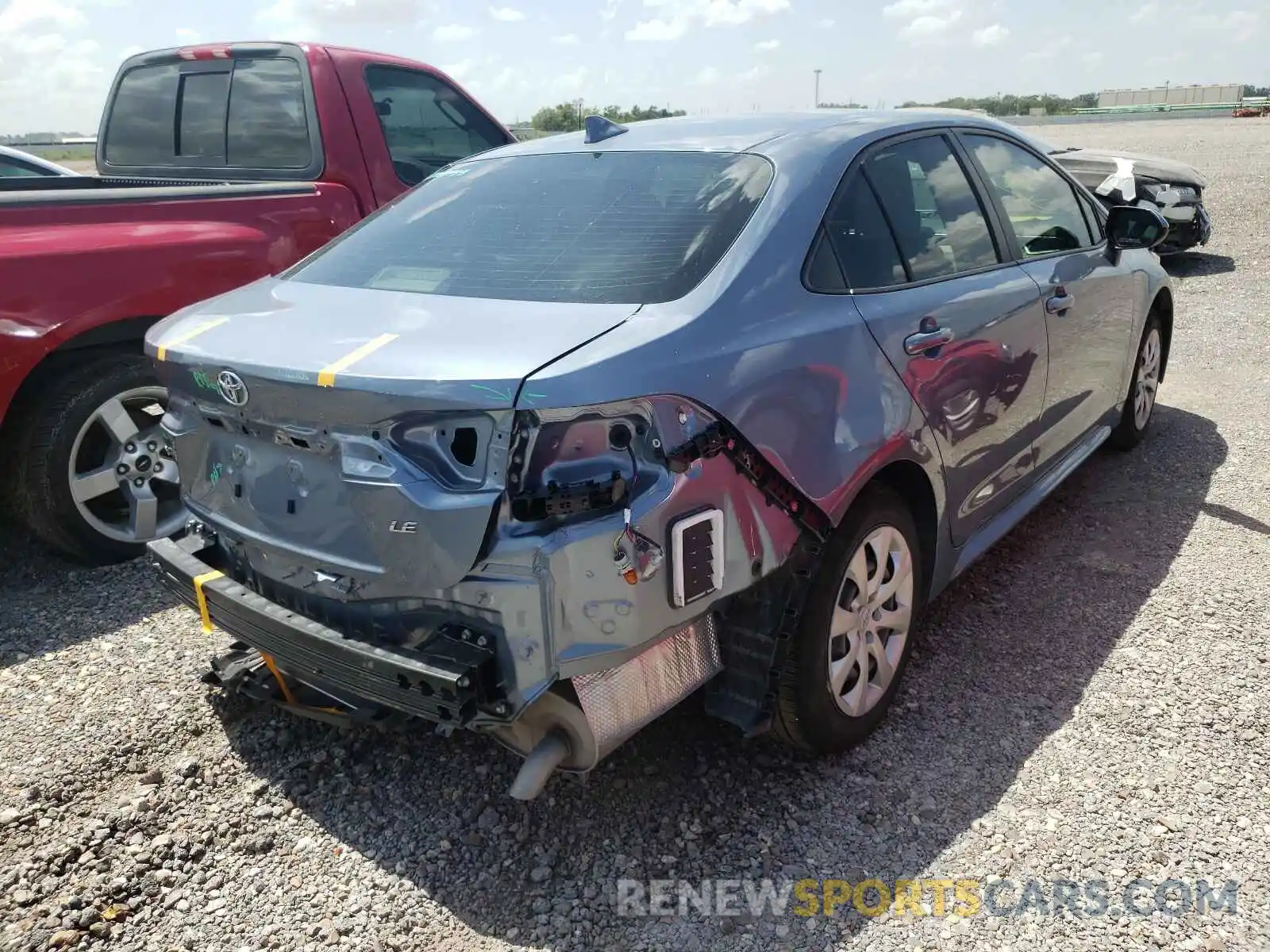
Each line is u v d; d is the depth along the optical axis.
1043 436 3.92
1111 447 5.31
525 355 2.12
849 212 2.91
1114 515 4.54
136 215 4.15
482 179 3.29
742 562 2.35
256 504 2.56
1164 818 2.61
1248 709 3.05
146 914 2.42
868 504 2.76
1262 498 4.65
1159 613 3.65
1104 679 3.26
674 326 2.28
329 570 2.34
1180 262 10.84
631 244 2.64
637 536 2.11
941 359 3.01
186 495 2.88
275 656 2.49
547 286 2.53
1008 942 2.25
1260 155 20.56
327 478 2.32
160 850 2.63
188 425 2.78
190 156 5.66
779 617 2.54
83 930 2.37
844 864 2.51
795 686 2.63
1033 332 3.61
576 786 2.82
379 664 2.20
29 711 3.21
